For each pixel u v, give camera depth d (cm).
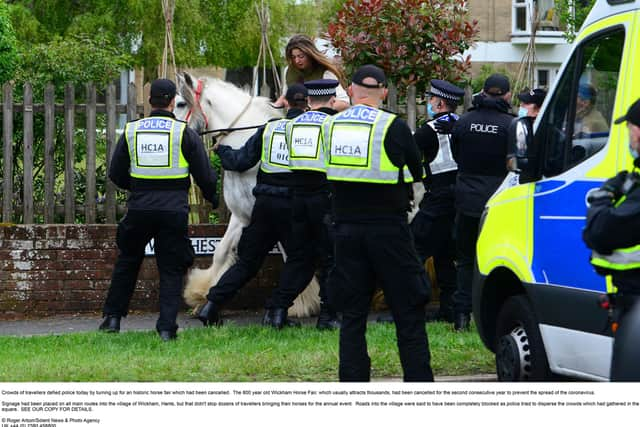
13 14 2106
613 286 555
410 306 682
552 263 654
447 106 1029
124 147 964
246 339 962
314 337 969
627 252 520
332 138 685
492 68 2609
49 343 967
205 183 970
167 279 974
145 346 934
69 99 1184
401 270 677
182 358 866
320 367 838
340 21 1228
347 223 682
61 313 1181
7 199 1186
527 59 1393
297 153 970
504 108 970
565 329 639
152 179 957
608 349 595
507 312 716
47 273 1177
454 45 1205
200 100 1085
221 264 1124
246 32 2262
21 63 1317
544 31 2902
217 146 1055
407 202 686
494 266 727
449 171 1030
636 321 521
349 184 677
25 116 1185
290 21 2364
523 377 693
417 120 1211
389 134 672
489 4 2930
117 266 1006
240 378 807
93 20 2144
